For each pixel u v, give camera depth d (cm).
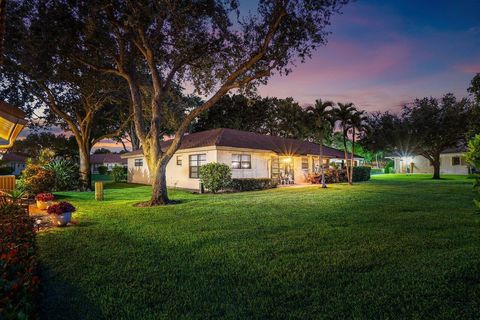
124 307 353
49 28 1207
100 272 467
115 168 3466
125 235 711
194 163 2233
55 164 2181
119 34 1307
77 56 1380
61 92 2211
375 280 427
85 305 360
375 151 3669
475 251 553
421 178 3412
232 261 517
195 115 1352
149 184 2739
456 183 2452
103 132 3591
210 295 385
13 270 270
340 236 682
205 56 1453
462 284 408
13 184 1371
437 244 607
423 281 421
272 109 5006
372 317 327
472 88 1442
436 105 3206
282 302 364
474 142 423
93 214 1031
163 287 410
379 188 2042
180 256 547
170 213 1043
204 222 871
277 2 1123
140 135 1398
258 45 1266
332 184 2544
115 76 2056
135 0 1087
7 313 195
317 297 376
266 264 500
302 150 2897
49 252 568
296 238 669
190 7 1141
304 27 1158
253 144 2375
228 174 1905
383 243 618
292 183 2705
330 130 2355
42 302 365
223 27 1272
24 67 1562
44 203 1137
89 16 1183
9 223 469
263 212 1042
